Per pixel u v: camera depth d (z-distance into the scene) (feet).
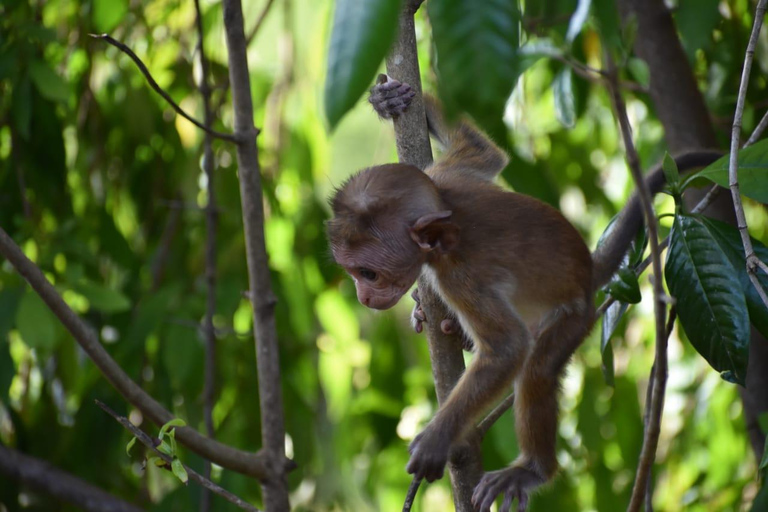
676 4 32.96
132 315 36.58
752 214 38.60
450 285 23.00
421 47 38.27
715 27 31.89
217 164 37.55
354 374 44.16
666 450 40.63
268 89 41.96
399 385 40.93
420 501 41.22
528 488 23.54
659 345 15.46
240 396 36.73
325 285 40.34
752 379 30.60
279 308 38.04
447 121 9.37
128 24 38.19
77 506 33.24
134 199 39.63
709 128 31.42
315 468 40.06
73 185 40.29
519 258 23.18
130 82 38.01
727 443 39.22
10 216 36.19
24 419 37.68
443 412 22.35
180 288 35.19
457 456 23.31
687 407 40.37
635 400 38.70
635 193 23.71
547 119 43.75
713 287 19.56
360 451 42.06
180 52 39.06
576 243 23.97
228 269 36.40
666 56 31.37
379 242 22.77
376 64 8.91
